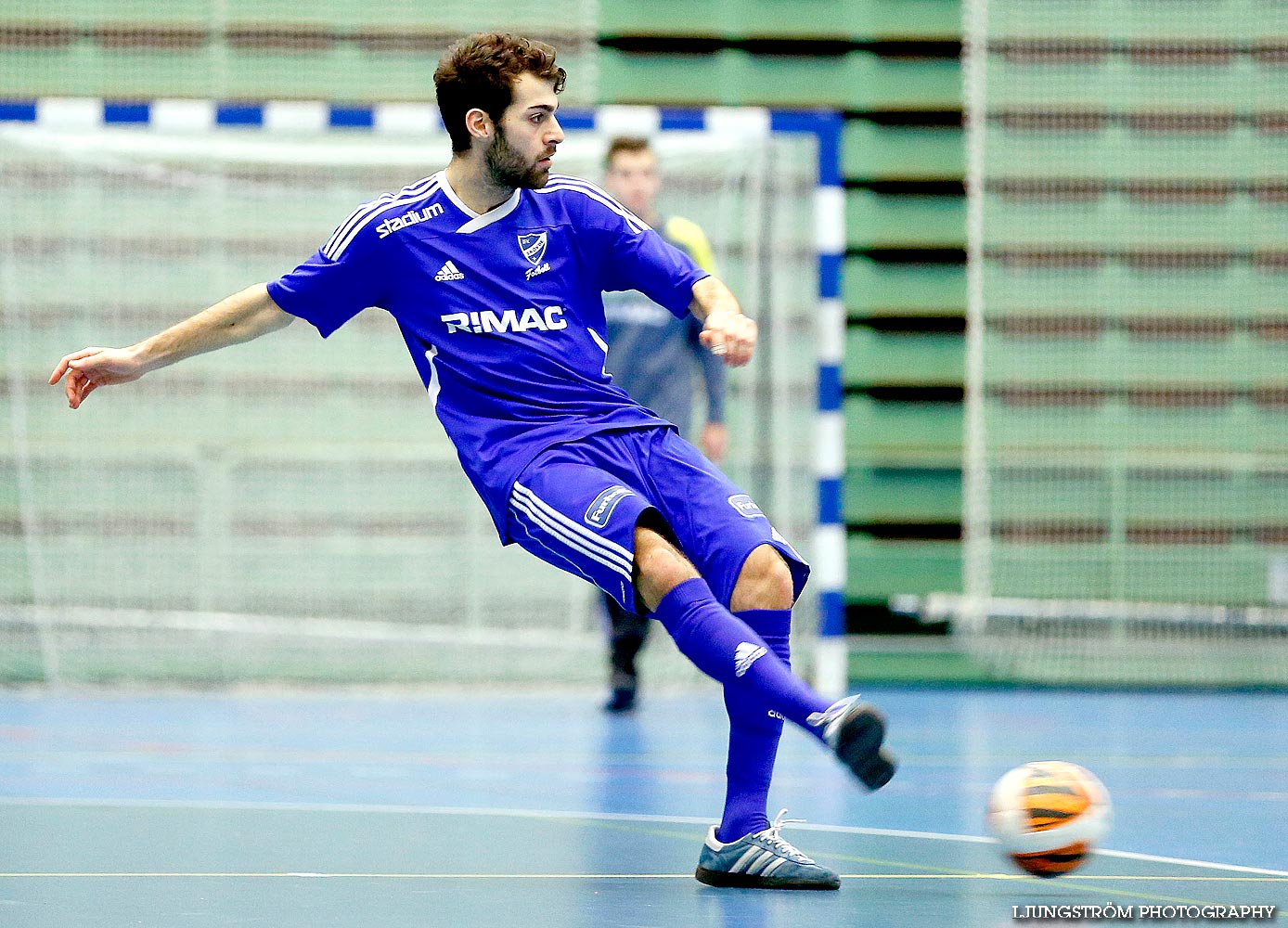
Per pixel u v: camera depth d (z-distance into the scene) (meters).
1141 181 27.34
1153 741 18.55
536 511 9.01
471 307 9.44
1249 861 10.20
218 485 25.64
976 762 16.45
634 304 20.00
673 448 9.45
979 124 27.25
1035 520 26.95
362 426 26.16
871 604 26.77
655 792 13.83
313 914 8.00
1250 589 26.95
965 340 27.11
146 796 13.24
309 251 25.83
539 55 9.27
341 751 16.98
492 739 18.25
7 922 7.72
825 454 22.75
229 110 22.44
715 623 8.37
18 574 24.81
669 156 24.59
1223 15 27.44
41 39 26.59
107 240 25.31
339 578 25.94
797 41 27.22
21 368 24.98
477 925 7.72
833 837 11.29
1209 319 27.25
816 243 22.95
